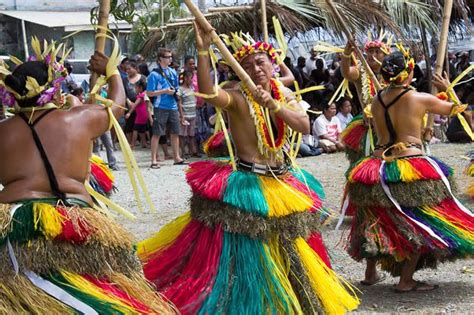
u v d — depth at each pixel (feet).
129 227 27.14
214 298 14.84
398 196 18.22
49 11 65.82
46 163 12.16
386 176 18.31
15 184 12.14
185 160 45.85
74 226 11.77
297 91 16.37
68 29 59.93
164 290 15.25
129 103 50.83
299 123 15.53
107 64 13.24
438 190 18.37
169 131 44.75
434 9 44.32
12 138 12.27
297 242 15.57
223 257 15.15
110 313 11.64
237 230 15.14
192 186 15.75
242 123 15.85
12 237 11.61
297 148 16.60
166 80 42.96
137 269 12.80
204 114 47.39
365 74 23.58
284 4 42.01
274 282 14.99
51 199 12.09
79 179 12.48
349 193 19.04
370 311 17.81
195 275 15.26
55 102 12.76
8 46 65.05
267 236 15.30
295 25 41.65
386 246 18.16
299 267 15.46
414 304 18.33
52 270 11.66
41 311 11.37
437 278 20.62
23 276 11.52
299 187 15.92
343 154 45.06
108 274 12.10
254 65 15.76
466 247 18.28
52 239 11.66
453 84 20.22
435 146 46.62
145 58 50.14
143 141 53.52
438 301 18.52
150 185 37.04
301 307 15.43
